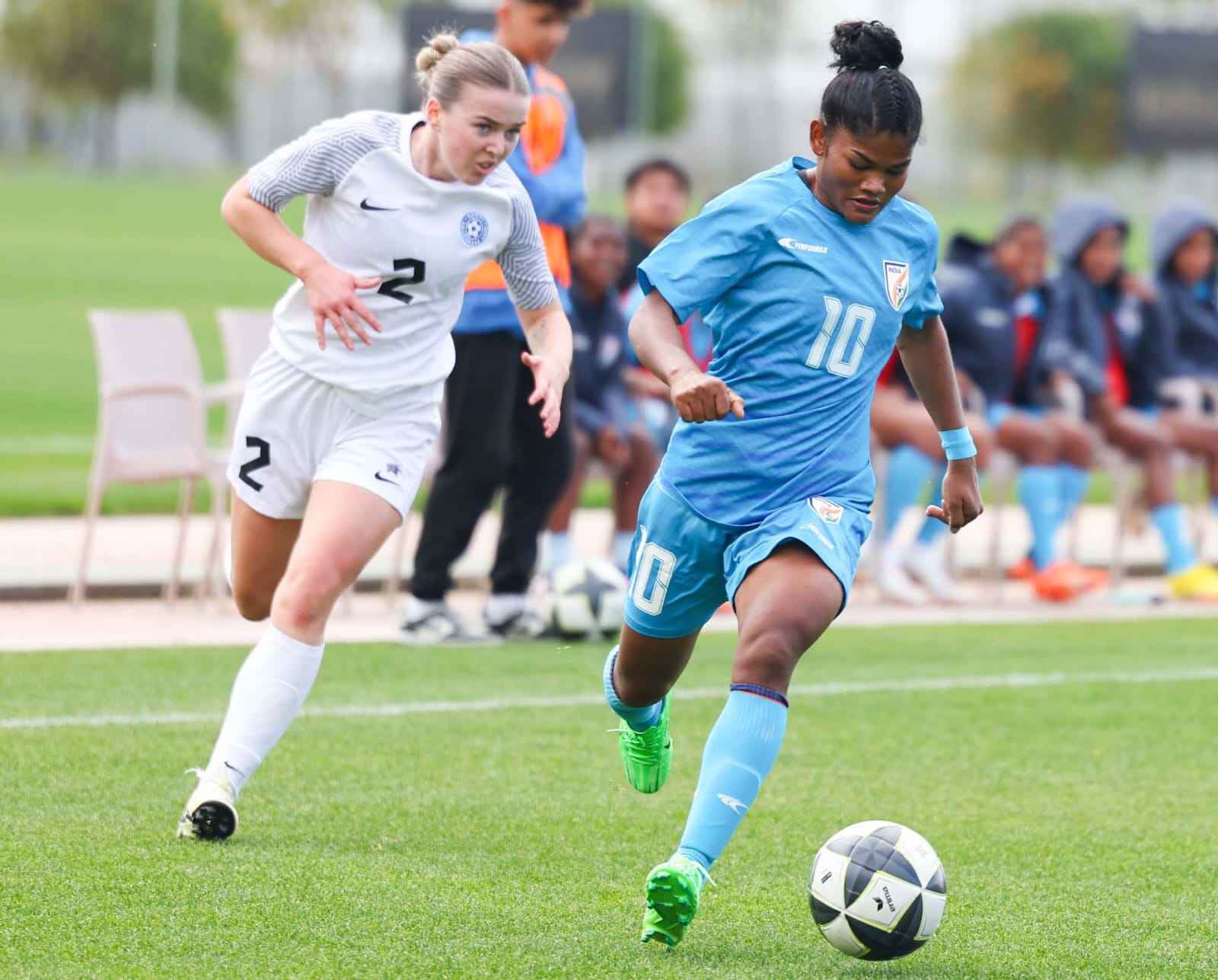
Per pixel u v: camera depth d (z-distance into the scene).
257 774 20.73
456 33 18.64
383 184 17.89
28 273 107.19
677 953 14.32
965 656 31.36
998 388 38.47
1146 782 22.14
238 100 182.62
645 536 15.66
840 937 14.10
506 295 29.25
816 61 165.38
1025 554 41.88
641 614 15.76
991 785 21.72
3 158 183.25
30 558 36.38
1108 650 32.41
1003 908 16.30
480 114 17.47
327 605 17.92
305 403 18.41
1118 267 40.00
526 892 16.06
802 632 14.41
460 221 18.16
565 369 18.64
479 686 26.92
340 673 27.66
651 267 15.09
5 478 47.59
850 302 15.14
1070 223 39.47
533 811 19.44
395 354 18.39
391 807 19.36
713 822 14.06
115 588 34.00
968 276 38.09
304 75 181.62
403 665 28.53
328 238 18.14
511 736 23.42
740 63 167.12
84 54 181.38
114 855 16.73
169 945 14.02
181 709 24.16
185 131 183.25
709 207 15.34
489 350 29.53
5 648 28.44
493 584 31.47
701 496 15.28
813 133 15.21
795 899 16.34
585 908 15.58
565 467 31.06
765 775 14.26
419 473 18.64
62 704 24.22
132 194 163.38
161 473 31.84
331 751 22.17
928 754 23.42
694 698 26.92
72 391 68.69
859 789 21.28
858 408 15.55
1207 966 14.57
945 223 146.75
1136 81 96.75
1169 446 39.50
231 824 17.42
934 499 38.81
